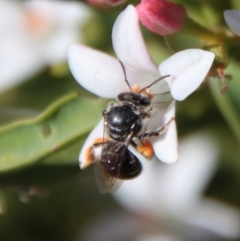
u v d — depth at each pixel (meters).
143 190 0.13
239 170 0.13
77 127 0.11
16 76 0.13
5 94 0.13
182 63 0.10
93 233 0.13
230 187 0.13
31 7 0.14
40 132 0.11
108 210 0.13
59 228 0.13
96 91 0.10
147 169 0.13
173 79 0.10
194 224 0.13
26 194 0.11
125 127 0.10
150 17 0.10
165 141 0.10
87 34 0.13
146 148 0.10
